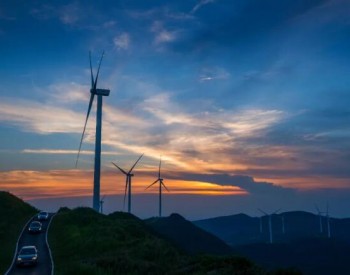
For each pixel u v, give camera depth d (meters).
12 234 61.22
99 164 79.00
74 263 35.69
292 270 28.56
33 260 39.19
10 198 101.06
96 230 58.88
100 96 80.44
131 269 32.78
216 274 27.52
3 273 35.38
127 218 93.62
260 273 28.81
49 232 64.94
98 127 79.69
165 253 42.38
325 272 180.88
